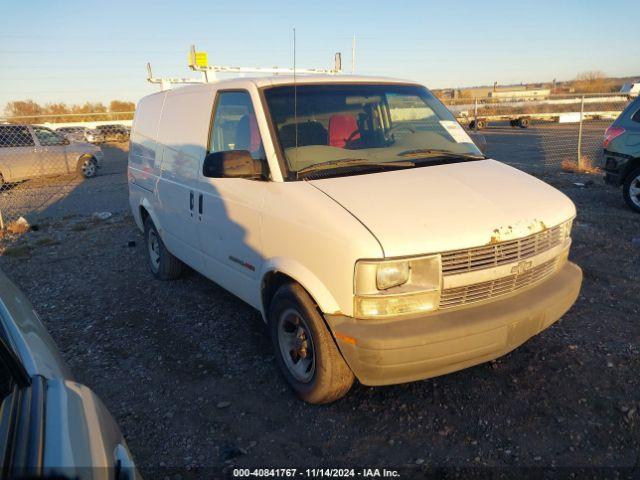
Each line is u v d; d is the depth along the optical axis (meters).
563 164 12.59
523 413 3.18
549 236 3.25
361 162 3.58
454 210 3.01
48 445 1.50
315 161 3.52
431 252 2.78
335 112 3.89
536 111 33.69
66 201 12.17
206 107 4.38
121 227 9.01
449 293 2.88
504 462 2.79
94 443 1.68
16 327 2.24
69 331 4.73
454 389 3.46
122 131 30.25
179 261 5.76
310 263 3.06
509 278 3.05
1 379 1.74
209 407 3.44
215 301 5.26
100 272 6.50
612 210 8.24
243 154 3.45
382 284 2.74
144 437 3.15
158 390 3.67
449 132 4.33
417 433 3.06
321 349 3.10
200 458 2.95
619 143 8.12
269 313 3.61
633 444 2.88
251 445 3.04
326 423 3.20
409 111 4.32
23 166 14.34
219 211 4.03
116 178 15.82
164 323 4.79
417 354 2.74
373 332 2.75
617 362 3.68
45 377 1.94
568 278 3.40
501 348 2.95
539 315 3.06
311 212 3.05
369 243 2.73
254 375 3.80
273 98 3.75
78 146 15.71
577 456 2.81
